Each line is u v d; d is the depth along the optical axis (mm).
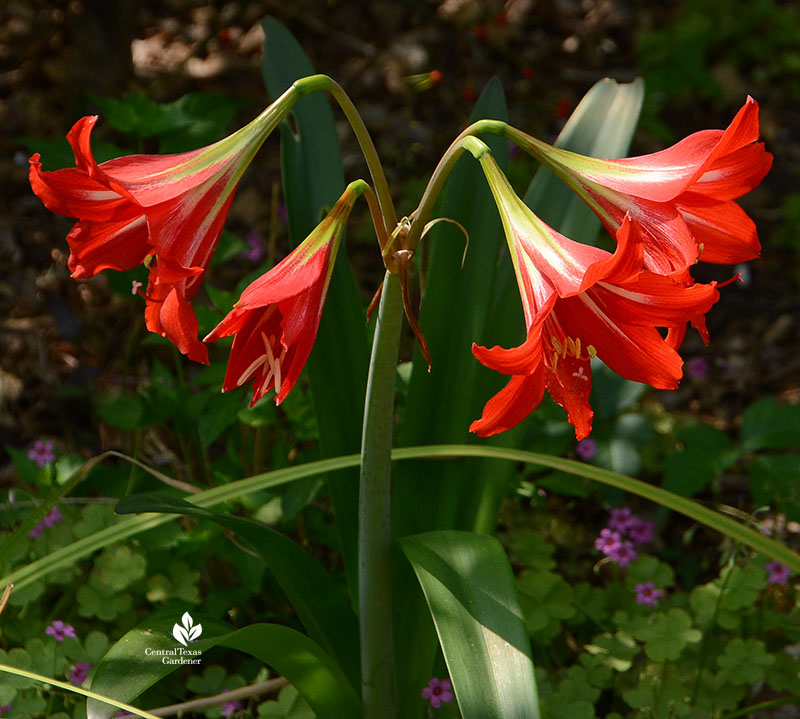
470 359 1423
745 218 1229
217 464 1605
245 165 1222
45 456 1568
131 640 1285
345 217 1219
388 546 1322
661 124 2389
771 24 2879
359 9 2969
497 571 1289
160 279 1186
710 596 1504
